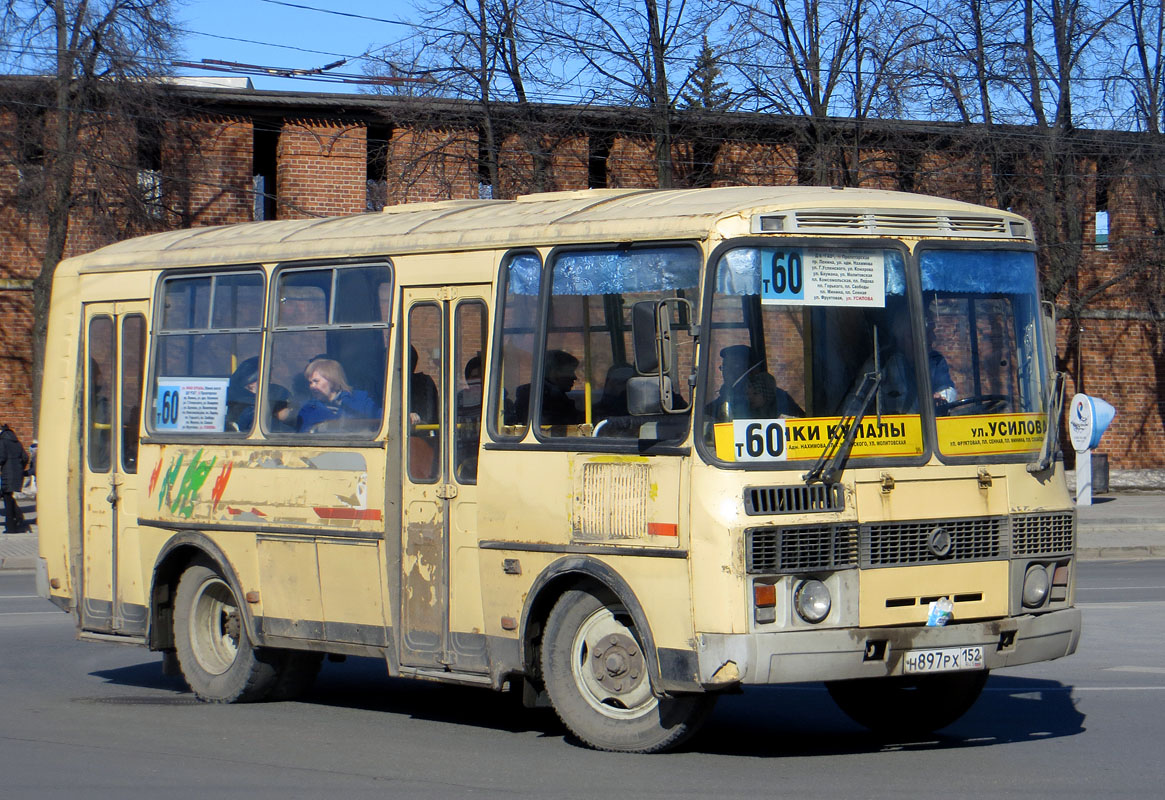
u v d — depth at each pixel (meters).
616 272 7.49
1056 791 6.59
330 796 6.66
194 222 27.62
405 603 8.42
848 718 8.91
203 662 9.91
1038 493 7.63
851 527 7.03
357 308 8.89
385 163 29.55
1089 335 32.28
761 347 7.06
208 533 9.66
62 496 10.83
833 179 27.67
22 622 14.29
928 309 7.49
